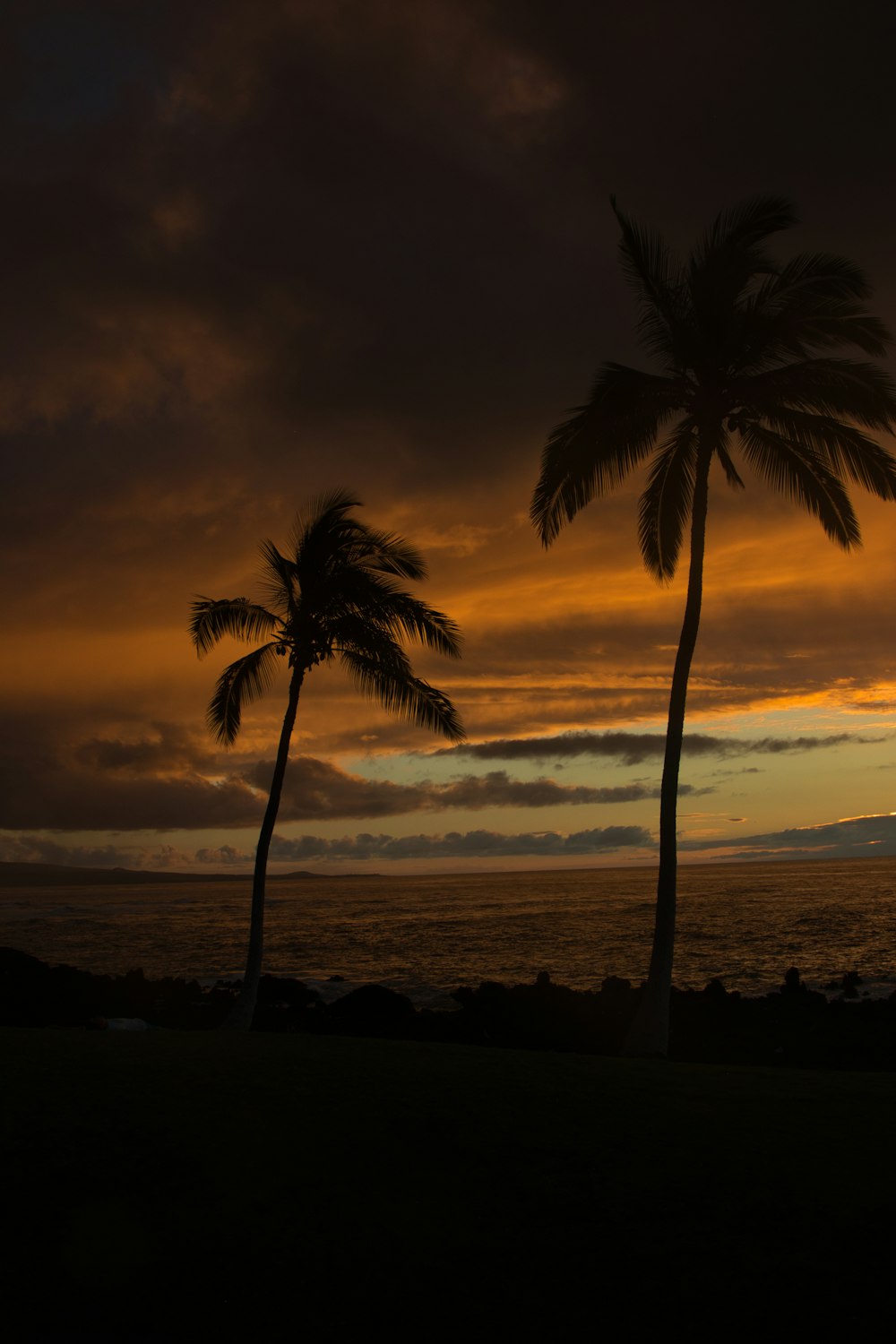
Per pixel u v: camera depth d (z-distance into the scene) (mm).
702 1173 8023
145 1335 5922
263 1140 8523
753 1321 6008
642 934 68125
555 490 22281
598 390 21094
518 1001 29375
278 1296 6289
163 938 77562
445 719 25719
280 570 25297
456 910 111375
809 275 20484
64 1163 7977
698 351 20922
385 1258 6703
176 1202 7410
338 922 95500
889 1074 12523
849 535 22891
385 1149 8414
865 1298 6199
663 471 23578
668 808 20500
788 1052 22375
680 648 21234
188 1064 11078
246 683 25781
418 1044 13773
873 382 20141
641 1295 6297
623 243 21281
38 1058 11188
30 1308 6137
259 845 24266
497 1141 8648
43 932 88125
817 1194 7605
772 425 21578
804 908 89875
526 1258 6723
